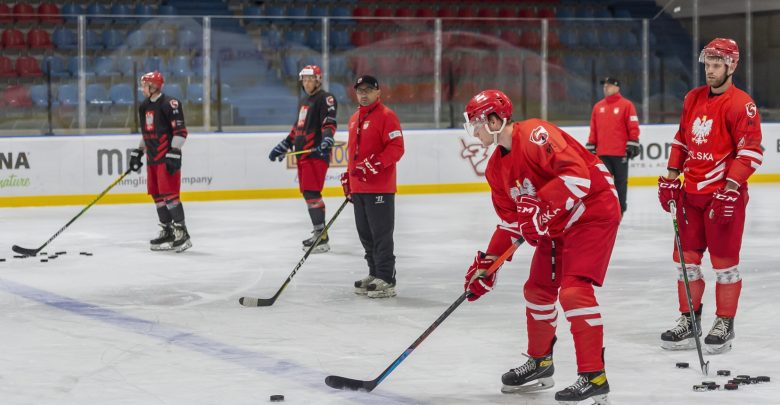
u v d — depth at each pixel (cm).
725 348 729
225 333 799
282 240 1328
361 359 713
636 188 1983
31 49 1900
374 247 948
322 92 1213
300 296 952
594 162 568
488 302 914
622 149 1501
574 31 2038
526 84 1998
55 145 1731
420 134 1906
